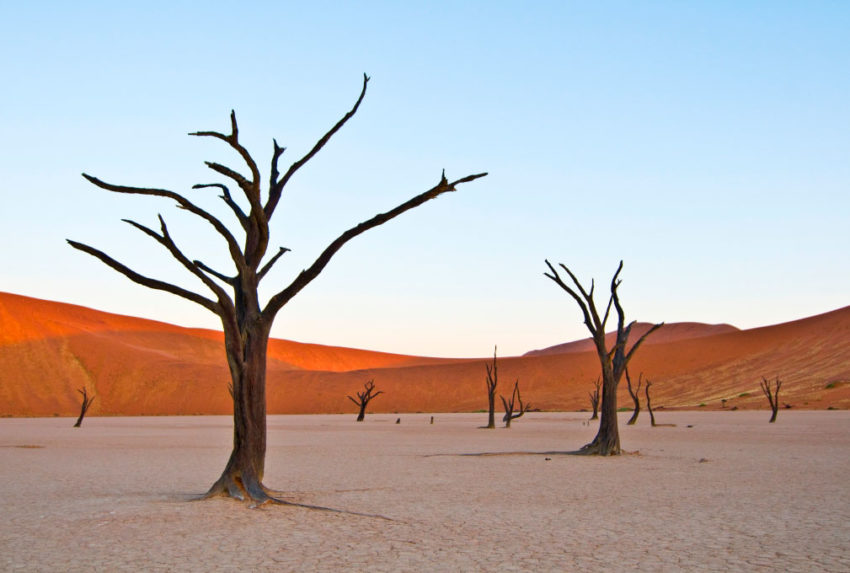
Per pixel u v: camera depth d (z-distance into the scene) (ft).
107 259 46.01
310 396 407.23
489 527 39.17
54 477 65.77
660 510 44.91
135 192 45.37
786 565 30.25
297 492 53.67
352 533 37.45
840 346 359.05
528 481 61.16
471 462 80.28
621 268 90.07
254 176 46.26
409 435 144.66
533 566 30.25
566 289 88.84
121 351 407.64
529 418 254.47
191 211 46.42
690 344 435.94
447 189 46.88
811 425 161.27
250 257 48.80
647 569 29.68
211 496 47.55
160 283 46.65
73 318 504.02
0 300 440.45
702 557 31.76
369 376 436.35
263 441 48.14
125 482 61.67
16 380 362.33
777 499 49.42
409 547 34.01
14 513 43.68
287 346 622.13
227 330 47.42
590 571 29.35
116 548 33.76
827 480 60.59
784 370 350.64
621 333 89.97
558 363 446.60
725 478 62.54
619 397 364.17
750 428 152.97
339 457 88.58
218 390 383.65
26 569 29.81
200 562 31.01
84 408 195.42
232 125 43.91
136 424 215.31
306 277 47.47
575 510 45.03
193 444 115.96
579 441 121.80
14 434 150.30
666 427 166.09
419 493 53.36
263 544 34.68
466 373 440.04
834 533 37.09
